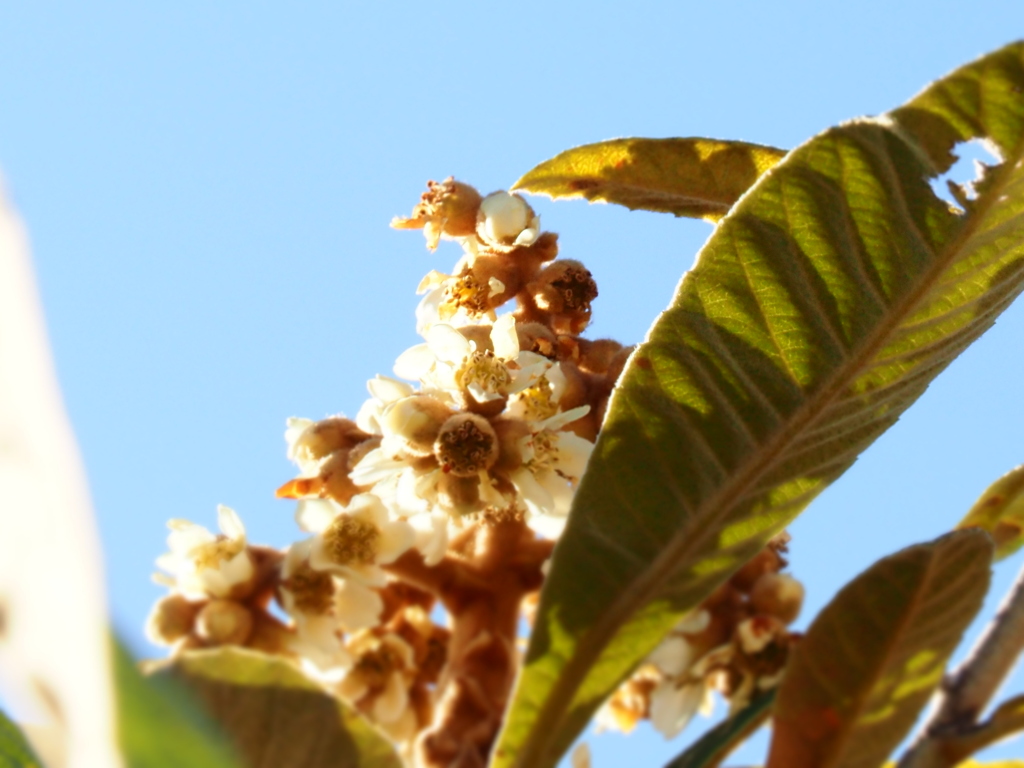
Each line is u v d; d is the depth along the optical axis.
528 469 0.57
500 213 0.60
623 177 0.62
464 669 0.55
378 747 0.51
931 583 0.54
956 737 0.53
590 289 0.60
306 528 0.57
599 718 0.58
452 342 0.58
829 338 0.53
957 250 0.52
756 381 0.53
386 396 0.58
